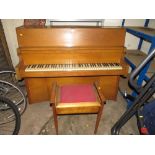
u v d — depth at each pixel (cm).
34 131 193
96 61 207
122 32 197
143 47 302
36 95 233
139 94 135
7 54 272
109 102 249
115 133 158
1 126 202
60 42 196
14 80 240
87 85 194
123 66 199
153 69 220
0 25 252
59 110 162
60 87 191
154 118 146
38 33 190
